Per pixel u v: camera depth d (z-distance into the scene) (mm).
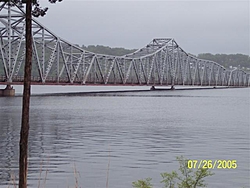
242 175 21047
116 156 25672
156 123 45938
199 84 184750
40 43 94375
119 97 112125
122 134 35750
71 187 18859
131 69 138750
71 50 107125
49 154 25906
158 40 158250
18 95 94875
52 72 135625
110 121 47594
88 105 76688
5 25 83562
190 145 30031
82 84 106500
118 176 20875
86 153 26406
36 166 22594
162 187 18562
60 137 33344
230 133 37188
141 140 32312
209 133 37125
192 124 45250
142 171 21875
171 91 175000
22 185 10625
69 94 123000
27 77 10742
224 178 20453
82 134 35375
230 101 100688
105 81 117000
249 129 40562
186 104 86438
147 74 141250
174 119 51406
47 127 40250
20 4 11109
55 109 64938
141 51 150375
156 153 26750
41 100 88125
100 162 23875
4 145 28609
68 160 24234
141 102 90438
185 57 175125
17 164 22812
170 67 158750
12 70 83000
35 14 11023
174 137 34219
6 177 20234
